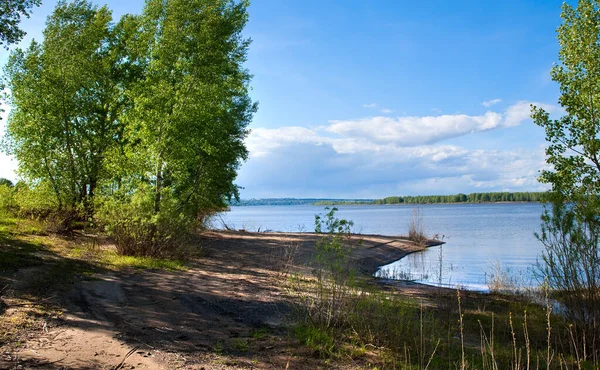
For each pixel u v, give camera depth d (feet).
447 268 65.98
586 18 34.35
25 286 29.30
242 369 18.24
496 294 45.03
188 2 53.72
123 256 47.42
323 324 24.36
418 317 29.01
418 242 100.42
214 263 51.34
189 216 61.26
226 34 57.11
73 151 70.18
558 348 25.57
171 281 37.11
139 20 55.72
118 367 17.40
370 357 20.88
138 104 53.11
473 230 142.20
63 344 19.49
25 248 44.27
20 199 66.33
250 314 28.09
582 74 34.78
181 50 53.62
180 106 52.29
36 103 66.90
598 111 32.94
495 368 19.56
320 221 25.41
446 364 20.90
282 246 71.97
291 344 22.02
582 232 25.67
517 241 106.32
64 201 66.13
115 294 30.48
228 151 72.90
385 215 319.27
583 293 25.21
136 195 48.83
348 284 25.30
